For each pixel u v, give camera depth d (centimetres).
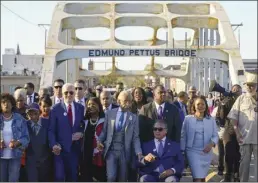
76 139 988
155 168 926
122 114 978
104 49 2552
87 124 1023
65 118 983
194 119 995
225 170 1227
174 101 1473
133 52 2539
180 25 3078
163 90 1001
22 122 920
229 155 1207
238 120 1074
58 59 2617
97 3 3083
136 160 961
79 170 1036
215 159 1482
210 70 3428
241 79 2523
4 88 6316
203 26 3064
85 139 1023
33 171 960
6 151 904
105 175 1023
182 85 5044
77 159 1005
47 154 972
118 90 1506
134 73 4453
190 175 1308
